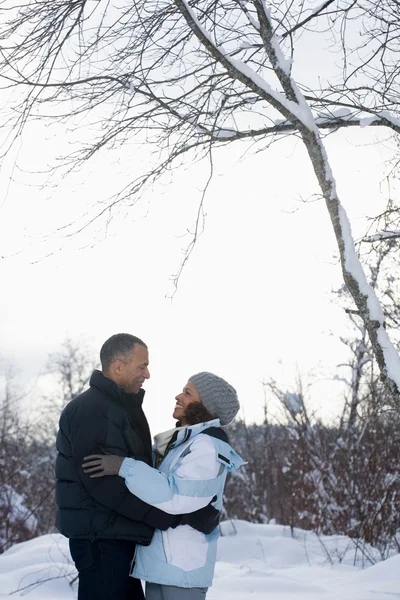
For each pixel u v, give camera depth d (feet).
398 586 16.89
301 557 27.17
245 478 42.98
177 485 9.98
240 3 12.56
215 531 10.64
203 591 10.47
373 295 12.06
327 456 33.42
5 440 45.44
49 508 49.06
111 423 10.42
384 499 29.89
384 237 13.84
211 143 13.80
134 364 10.98
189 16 11.80
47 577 21.17
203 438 10.48
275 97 12.09
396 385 11.75
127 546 10.44
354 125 13.50
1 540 39.63
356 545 26.32
